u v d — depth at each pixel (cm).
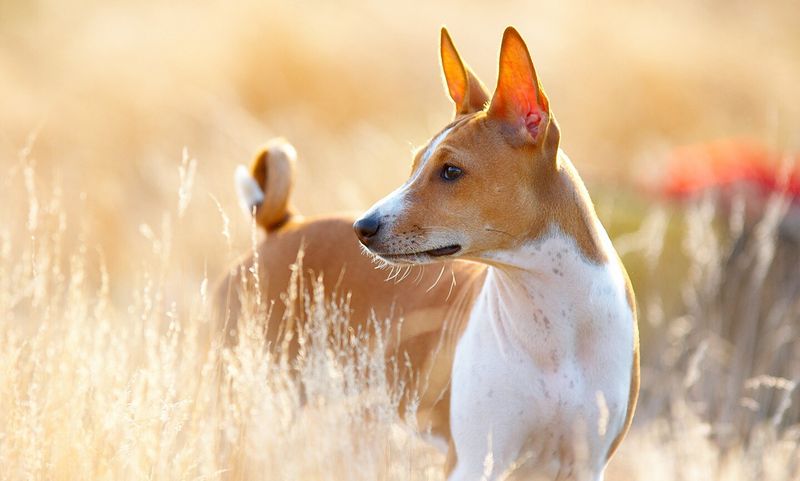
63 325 1027
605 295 898
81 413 952
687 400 1387
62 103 2206
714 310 1489
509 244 877
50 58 2528
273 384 1047
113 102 2194
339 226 1152
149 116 2150
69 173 1892
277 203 1189
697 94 2534
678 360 1464
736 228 1555
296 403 968
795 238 1580
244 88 2319
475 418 923
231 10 2514
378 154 1841
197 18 2602
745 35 2933
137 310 1112
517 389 910
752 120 2492
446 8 2809
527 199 870
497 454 927
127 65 2352
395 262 889
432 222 877
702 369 1403
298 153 1945
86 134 2100
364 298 1093
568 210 883
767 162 1778
